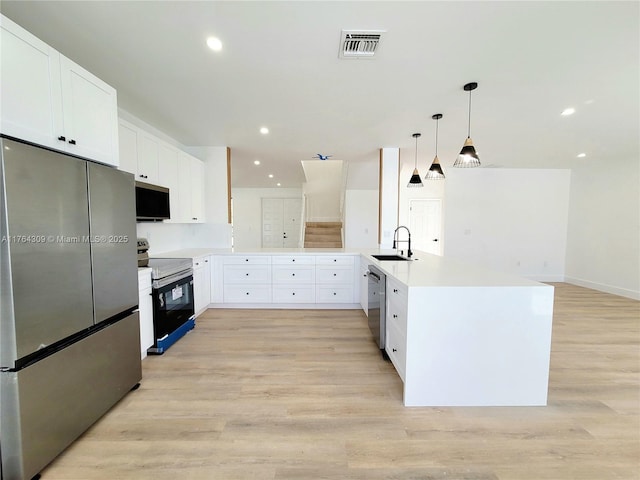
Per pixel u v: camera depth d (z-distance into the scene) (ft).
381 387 7.11
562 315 12.78
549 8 4.97
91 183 5.59
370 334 10.52
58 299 4.86
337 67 6.88
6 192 4.08
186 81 7.55
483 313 6.32
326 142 13.20
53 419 4.80
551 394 6.88
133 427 5.68
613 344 9.73
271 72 7.10
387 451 5.10
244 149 14.60
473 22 5.34
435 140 12.84
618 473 4.66
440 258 11.09
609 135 12.17
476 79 7.43
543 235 20.04
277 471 4.69
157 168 10.25
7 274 4.13
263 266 13.37
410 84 7.70
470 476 4.60
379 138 12.57
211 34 5.69
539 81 7.54
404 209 22.63
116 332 6.32
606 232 17.22
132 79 7.45
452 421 5.90
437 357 6.35
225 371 7.86
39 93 4.80
